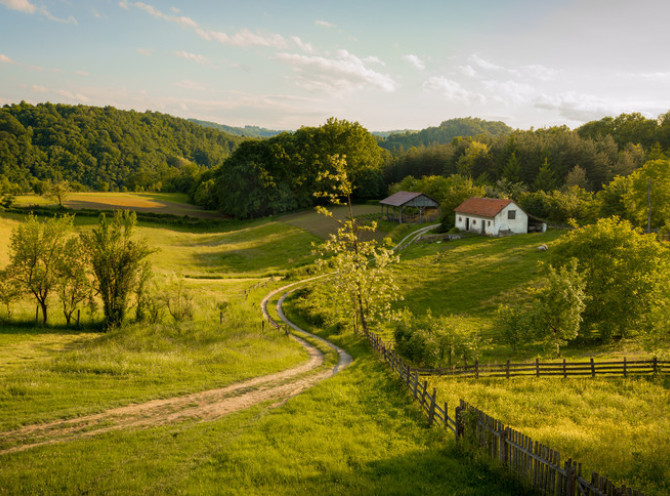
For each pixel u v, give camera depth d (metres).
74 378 20.12
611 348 33.38
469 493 10.97
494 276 55.09
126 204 131.50
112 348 26.44
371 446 13.91
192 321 37.97
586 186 105.88
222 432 14.98
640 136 141.12
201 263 72.75
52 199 117.44
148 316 37.03
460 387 21.25
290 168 121.94
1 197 93.81
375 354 27.31
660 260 34.75
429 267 60.91
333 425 15.68
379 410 17.30
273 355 27.69
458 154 147.88
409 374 19.78
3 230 65.44
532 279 52.53
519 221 75.38
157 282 48.34
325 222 99.75
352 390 19.89
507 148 130.12
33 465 12.39
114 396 18.39
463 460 12.84
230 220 115.06
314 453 13.33
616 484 10.91
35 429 14.88
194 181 185.62
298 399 18.48
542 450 10.75
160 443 14.09
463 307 48.12
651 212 63.84
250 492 11.05
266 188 117.69
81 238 35.81
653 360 25.09
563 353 32.38
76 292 35.16
